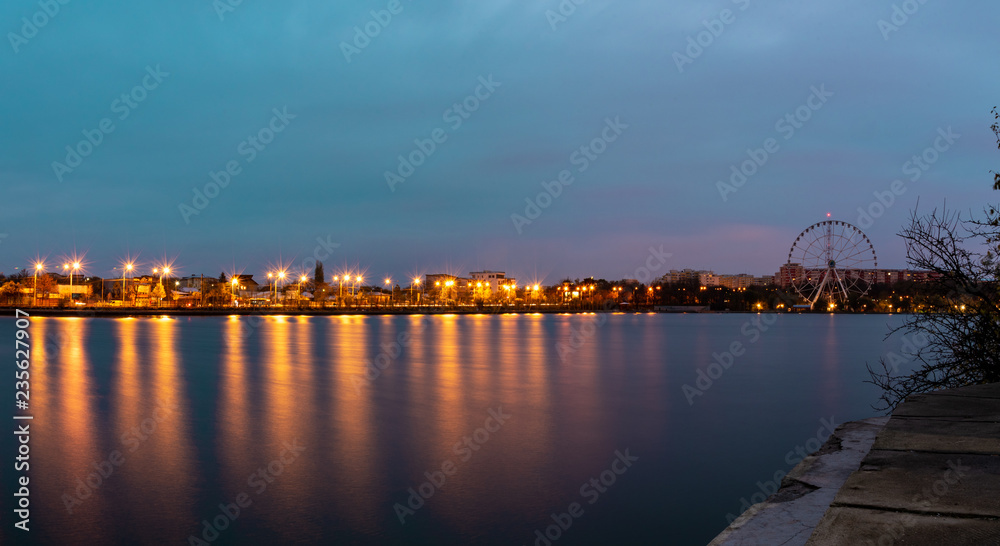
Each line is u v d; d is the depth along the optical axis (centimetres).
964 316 1265
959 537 368
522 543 1377
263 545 1316
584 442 2253
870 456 546
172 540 1352
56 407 2764
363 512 1538
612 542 1364
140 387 3409
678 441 2300
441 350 6344
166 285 19388
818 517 508
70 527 1412
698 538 1417
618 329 12131
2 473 1784
